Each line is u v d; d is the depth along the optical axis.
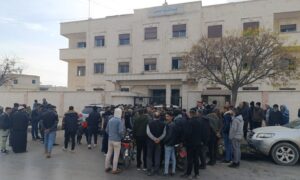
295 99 21.05
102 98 27.95
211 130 10.20
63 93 29.91
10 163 10.16
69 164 10.12
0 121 12.13
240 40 20.16
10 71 48.19
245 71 20.75
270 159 11.78
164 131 8.89
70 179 8.19
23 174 8.61
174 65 32.41
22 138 12.32
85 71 38.88
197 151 8.63
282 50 19.80
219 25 30.89
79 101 29.06
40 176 8.42
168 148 8.89
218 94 23.86
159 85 31.28
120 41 36.69
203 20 31.58
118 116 9.29
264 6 29.27
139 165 9.71
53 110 12.05
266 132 11.19
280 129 11.21
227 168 9.98
